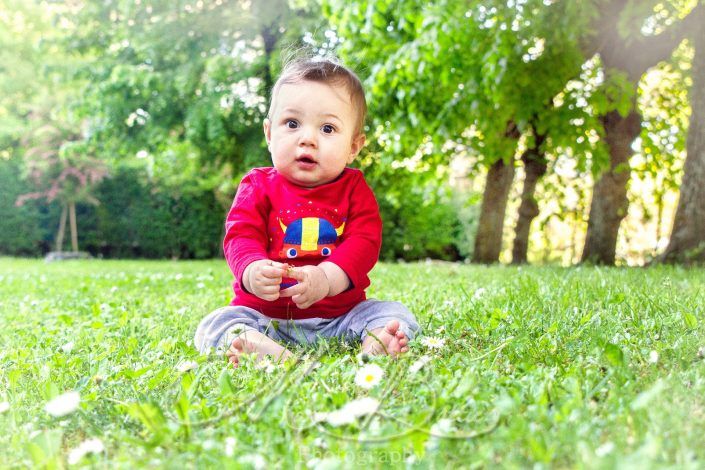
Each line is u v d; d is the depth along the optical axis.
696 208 6.63
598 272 4.74
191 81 13.01
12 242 16.95
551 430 1.20
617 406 1.32
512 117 8.87
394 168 12.13
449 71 7.55
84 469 1.18
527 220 11.98
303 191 2.45
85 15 14.01
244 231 2.39
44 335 2.97
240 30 13.07
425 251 18.16
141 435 1.33
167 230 17.25
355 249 2.34
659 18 8.49
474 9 6.79
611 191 9.84
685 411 1.25
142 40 13.29
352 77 2.53
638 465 0.93
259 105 13.48
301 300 2.16
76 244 16.86
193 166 15.07
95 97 13.88
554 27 6.64
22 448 1.30
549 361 1.85
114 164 15.43
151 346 2.48
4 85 19.91
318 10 12.20
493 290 3.79
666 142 10.86
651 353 1.67
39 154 16.22
